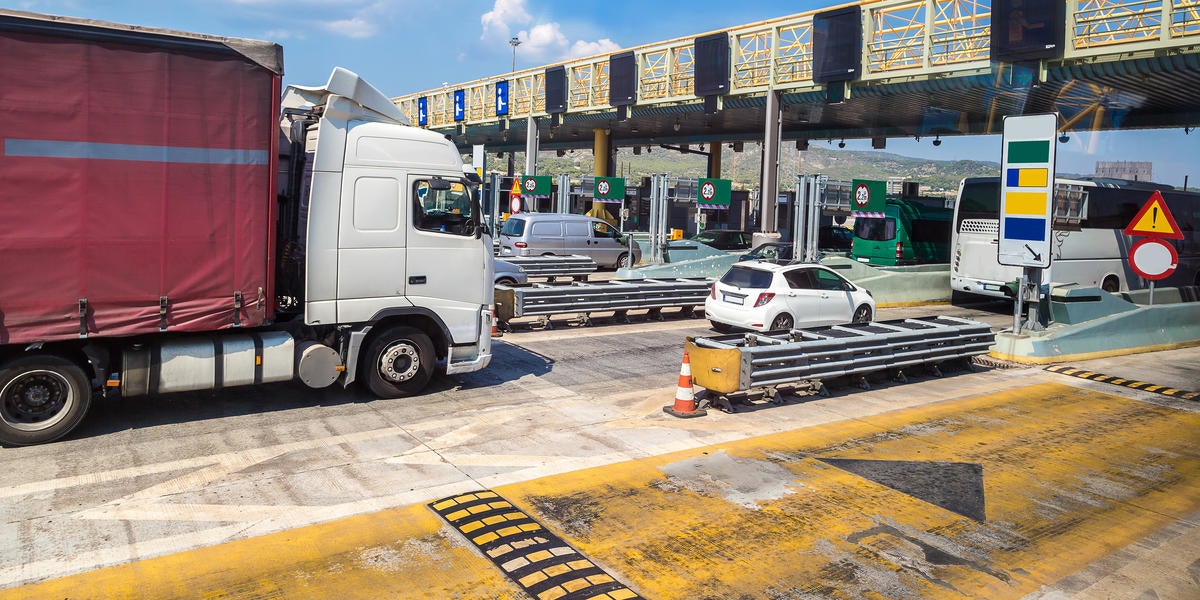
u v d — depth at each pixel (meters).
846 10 26.02
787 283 14.52
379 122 9.49
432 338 10.34
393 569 5.38
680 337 14.95
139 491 6.61
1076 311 15.12
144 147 7.70
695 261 25.38
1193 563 5.94
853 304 15.58
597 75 36.72
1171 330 16.05
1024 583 5.53
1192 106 26.03
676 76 32.81
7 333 7.22
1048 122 13.37
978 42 23.88
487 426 8.76
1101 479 7.74
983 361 13.72
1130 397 11.33
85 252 7.50
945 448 8.54
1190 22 19.39
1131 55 20.81
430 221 9.75
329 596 5.01
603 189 32.78
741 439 8.60
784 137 49.88
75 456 7.38
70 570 5.23
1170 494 7.39
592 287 15.48
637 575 5.41
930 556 5.89
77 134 7.38
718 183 29.20
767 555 5.80
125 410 8.91
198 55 7.92
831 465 7.84
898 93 26.33
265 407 9.23
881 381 11.81
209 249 8.16
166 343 8.17
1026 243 13.87
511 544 5.80
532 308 14.68
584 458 7.80
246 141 8.27
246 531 5.91
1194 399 11.31
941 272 23.11
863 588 5.36
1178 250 23.36
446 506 6.47
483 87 44.38
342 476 7.09
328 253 9.02
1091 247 20.95
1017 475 7.77
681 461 7.80
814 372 10.33
